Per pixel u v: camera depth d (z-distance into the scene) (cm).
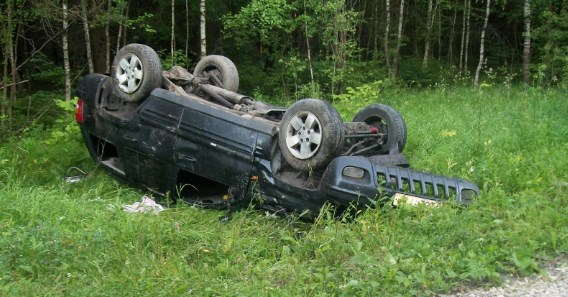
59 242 507
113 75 723
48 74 1509
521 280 451
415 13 2614
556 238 510
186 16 1742
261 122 631
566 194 647
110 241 528
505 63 2634
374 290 429
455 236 519
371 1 2566
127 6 1555
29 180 761
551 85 1577
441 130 962
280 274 477
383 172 589
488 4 2006
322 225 570
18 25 1214
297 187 598
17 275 468
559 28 1794
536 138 905
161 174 688
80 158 849
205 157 650
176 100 677
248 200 630
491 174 727
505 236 513
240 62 1848
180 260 504
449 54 2742
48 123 1223
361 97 1179
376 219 557
